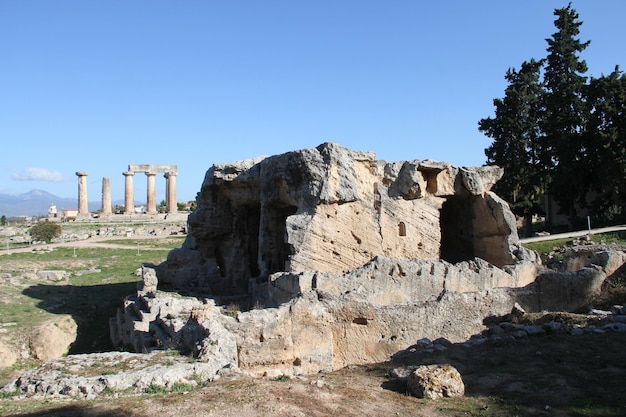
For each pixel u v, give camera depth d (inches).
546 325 694.5
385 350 728.3
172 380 477.4
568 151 1889.8
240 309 911.0
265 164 1043.3
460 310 802.2
